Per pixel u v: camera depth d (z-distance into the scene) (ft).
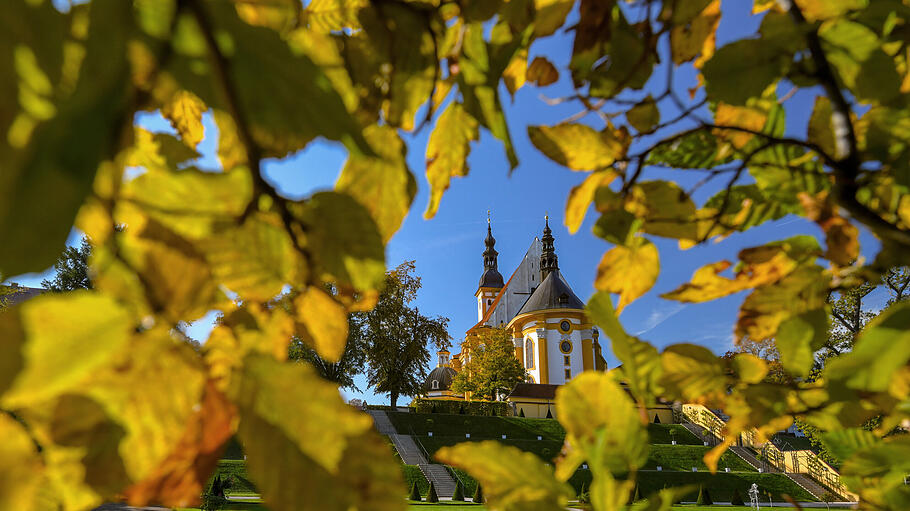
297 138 0.67
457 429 143.33
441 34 1.63
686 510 86.84
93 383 0.66
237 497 74.64
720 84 1.91
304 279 0.90
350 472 0.65
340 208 0.90
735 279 2.12
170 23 0.56
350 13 1.72
